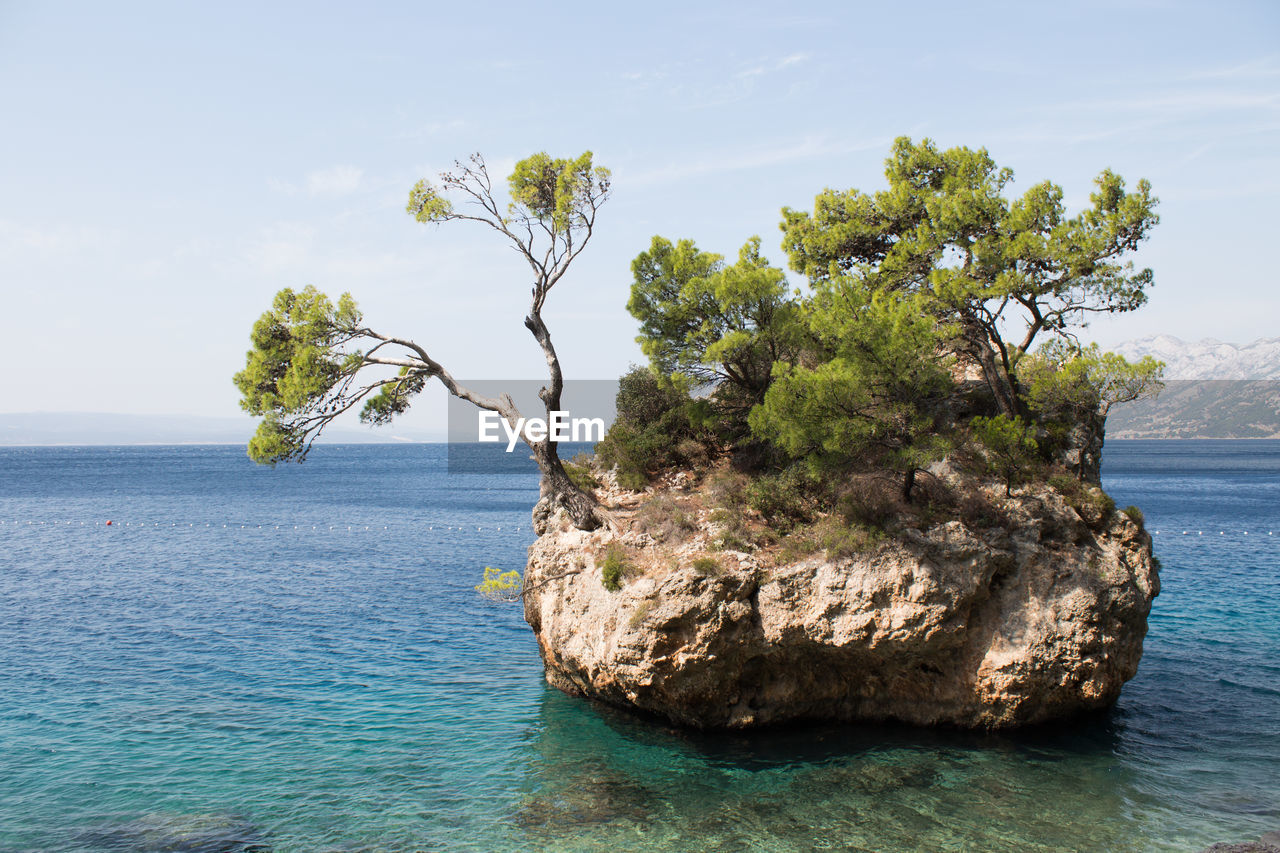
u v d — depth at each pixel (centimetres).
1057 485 2659
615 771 2305
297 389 2716
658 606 2402
